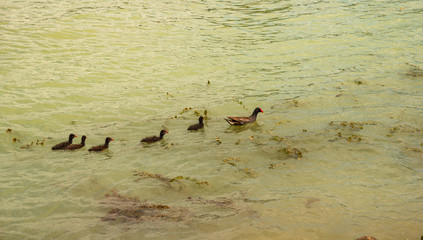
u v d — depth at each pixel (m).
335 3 40.12
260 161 13.54
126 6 36.34
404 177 12.26
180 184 12.14
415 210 10.46
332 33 30.72
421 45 27.47
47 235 9.77
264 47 27.89
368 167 12.92
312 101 19.02
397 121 16.53
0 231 9.98
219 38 29.67
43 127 16.47
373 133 15.41
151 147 14.88
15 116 17.16
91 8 34.62
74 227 10.09
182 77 22.52
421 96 19.31
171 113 18.08
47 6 34.19
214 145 14.91
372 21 33.53
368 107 18.12
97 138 15.66
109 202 11.25
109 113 17.95
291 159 13.59
